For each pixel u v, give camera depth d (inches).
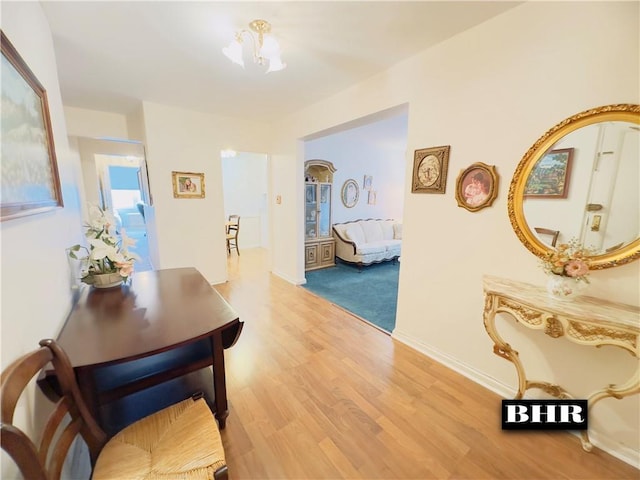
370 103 99.9
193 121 140.7
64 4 59.3
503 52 63.9
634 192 50.2
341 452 55.6
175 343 44.4
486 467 52.7
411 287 91.7
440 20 66.2
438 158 78.8
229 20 66.4
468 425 62.1
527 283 64.4
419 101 83.0
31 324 37.7
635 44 47.8
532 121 60.9
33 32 53.1
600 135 52.6
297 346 94.0
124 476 35.0
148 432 41.3
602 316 46.9
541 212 60.7
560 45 55.7
